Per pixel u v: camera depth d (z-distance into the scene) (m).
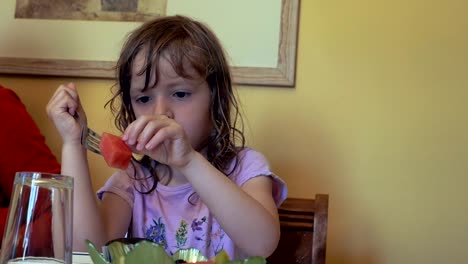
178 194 1.09
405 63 1.35
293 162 1.36
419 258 1.30
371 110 1.35
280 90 1.37
